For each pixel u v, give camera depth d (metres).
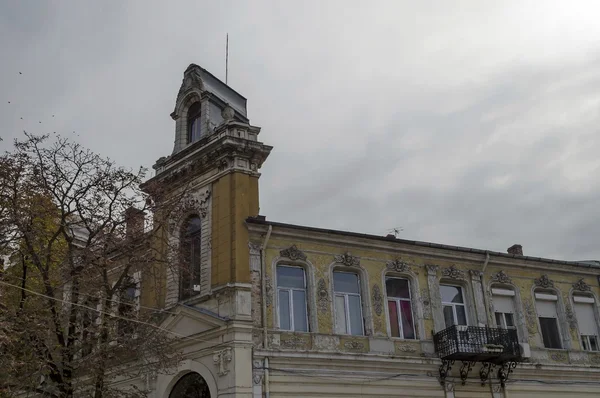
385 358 22.86
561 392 26.81
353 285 24.25
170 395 22.05
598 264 33.03
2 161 18.91
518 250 31.30
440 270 26.31
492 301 27.28
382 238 24.91
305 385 21.03
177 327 22.42
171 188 25.36
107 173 20.03
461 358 23.98
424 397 23.30
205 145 24.22
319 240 23.70
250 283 21.52
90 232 19.70
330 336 22.42
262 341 20.98
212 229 22.97
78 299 19.27
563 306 29.11
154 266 22.08
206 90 26.59
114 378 21.75
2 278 19.17
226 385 19.92
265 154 24.05
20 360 17.56
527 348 26.83
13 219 18.53
